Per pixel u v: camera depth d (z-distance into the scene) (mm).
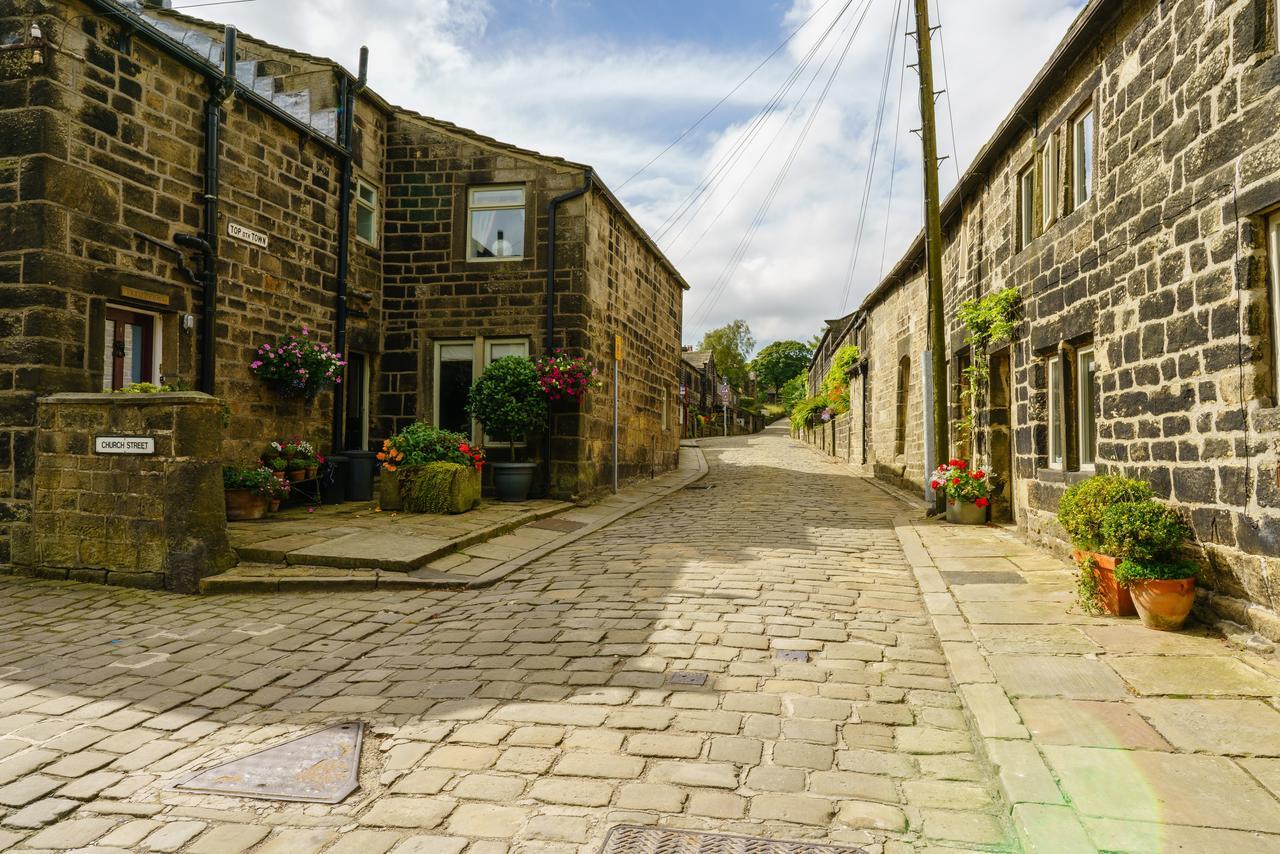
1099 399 6816
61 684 4590
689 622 5633
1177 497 5516
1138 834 2717
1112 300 6562
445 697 4340
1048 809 2885
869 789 3240
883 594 6496
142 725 4020
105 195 7641
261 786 3334
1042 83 8078
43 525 7109
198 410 6887
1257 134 4660
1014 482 9477
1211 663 4367
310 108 11359
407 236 12594
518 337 12398
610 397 13625
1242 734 3479
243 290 9516
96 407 6957
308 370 10055
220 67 10633
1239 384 4824
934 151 11367
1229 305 4930
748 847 2812
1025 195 9227
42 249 7016
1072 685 4129
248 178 9617
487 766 3475
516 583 7203
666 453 18641
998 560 7555
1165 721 3641
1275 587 4492
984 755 3436
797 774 3363
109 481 6945
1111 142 6621
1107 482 5723
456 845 2855
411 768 3479
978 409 10938
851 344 24875
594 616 5859
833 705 4121
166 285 8367
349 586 6977
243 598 6625
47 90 7055
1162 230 5742
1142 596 5086
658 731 3803
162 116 8336
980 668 4441
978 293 10852
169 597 6594
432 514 9938
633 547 8602
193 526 6793
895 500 13500
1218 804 2908
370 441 12531
